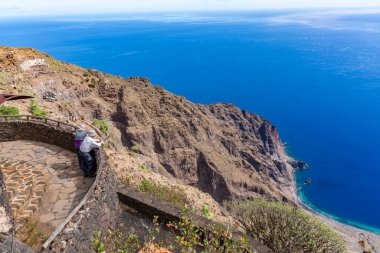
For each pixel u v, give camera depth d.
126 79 136.12
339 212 153.25
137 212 14.24
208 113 166.75
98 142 14.77
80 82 92.44
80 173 15.29
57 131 17.80
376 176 195.50
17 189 13.50
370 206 158.88
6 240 7.36
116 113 106.25
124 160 31.28
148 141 109.50
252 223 18.83
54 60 86.44
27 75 63.66
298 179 189.62
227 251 9.11
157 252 10.98
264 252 11.68
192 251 8.48
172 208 13.80
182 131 120.31
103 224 12.02
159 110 123.25
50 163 16.14
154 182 28.14
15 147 17.84
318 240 16.77
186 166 114.38
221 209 35.38
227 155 141.12
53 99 69.31
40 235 11.34
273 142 199.38
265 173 152.38
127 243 9.69
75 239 10.13
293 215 17.50
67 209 12.77
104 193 12.71
